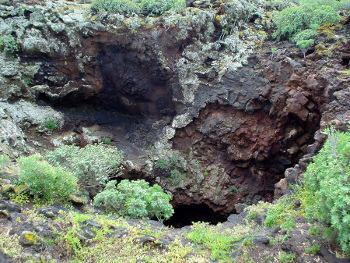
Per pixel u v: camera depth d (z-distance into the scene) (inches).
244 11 506.0
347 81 370.9
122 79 483.2
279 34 477.7
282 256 200.2
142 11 499.2
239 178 472.4
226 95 461.7
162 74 481.1
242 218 267.1
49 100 467.2
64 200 251.9
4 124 383.2
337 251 198.8
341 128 287.3
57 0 512.4
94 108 498.6
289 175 292.8
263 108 450.3
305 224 221.8
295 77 418.3
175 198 461.1
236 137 462.0
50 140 439.8
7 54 451.2
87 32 464.1
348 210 178.4
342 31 446.0
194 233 232.7
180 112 480.7
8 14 465.7
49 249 199.9
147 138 487.5
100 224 229.1
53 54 461.1
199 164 474.0
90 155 336.2
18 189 241.9
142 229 236.4
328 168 201.5
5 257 184.7
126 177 440.5
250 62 470.3
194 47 485.4
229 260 205.5
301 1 514.3
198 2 518.6
